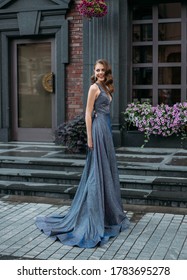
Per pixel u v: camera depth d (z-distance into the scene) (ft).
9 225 17.99
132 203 21.01
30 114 34.60
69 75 32.63
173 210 19.94
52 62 33.55
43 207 20.70
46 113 34.19
